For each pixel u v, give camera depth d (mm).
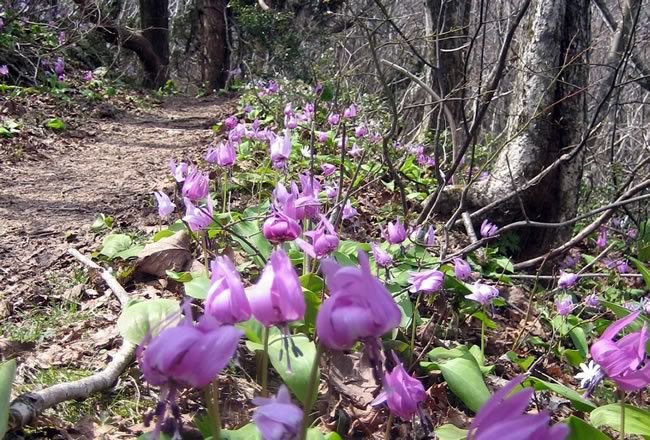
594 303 966
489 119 2766
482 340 819
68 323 800
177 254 931
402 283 857
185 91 6648
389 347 699
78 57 4461
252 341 570
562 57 1457
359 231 1308
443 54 2115
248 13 4680
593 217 1907
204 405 597
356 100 2135
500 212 1500
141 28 5629
